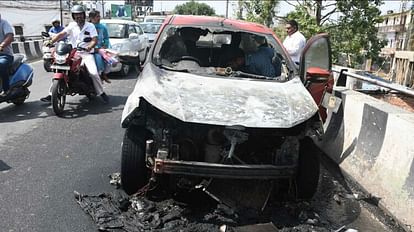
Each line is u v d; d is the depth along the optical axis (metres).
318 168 4.45
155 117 4.22
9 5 36.84
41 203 4.21
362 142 5.48
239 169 3.93
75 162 5.38
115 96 9.70
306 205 4.54
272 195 4.68
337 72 7.84
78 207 4.16
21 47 16.95
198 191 4.56
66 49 7.64
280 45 5.71
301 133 4.31
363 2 13.43
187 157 4.20
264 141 4.30
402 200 4.32
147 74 4.80
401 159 4.59
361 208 4.59
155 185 4.41
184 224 3.92
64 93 7.80
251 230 3.88
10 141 6.12
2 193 4.39
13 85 7.79
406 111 5.18
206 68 5.20
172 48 5.50
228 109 4.09
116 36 13.46
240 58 5.51
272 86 4.82
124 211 4.08
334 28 13.71
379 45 13.84
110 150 5.92
